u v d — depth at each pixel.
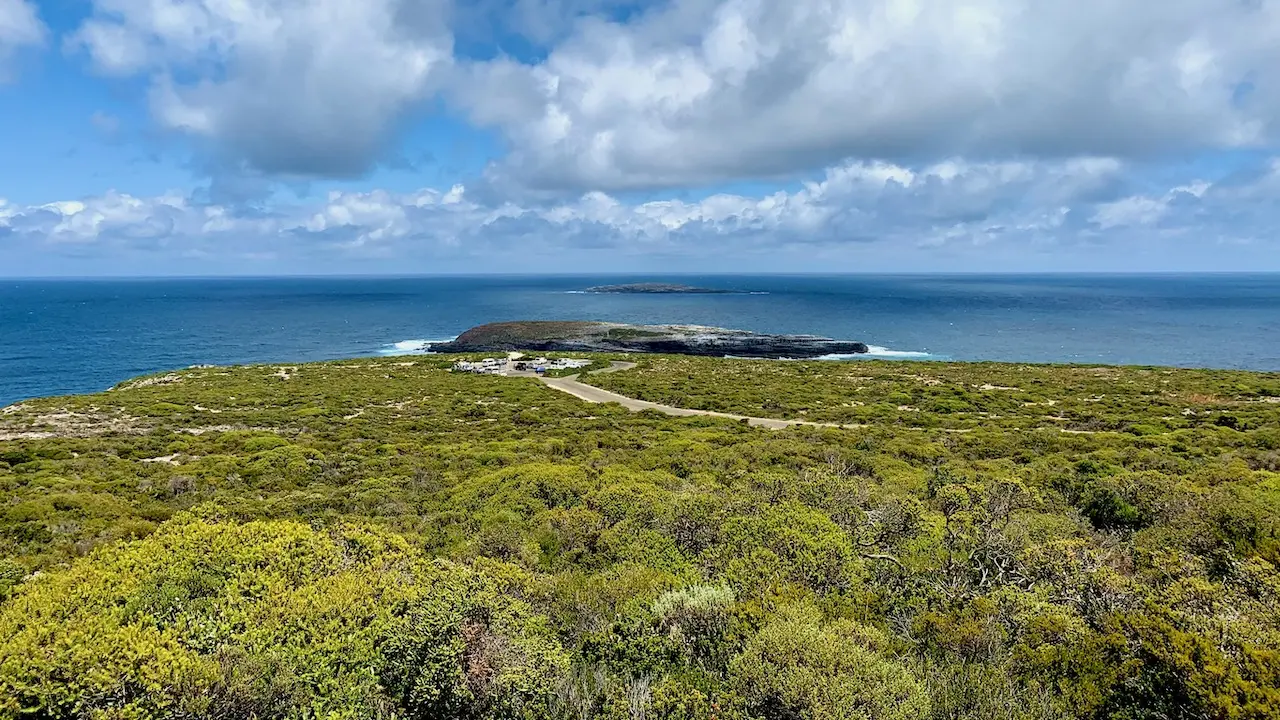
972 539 9.67
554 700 6.02
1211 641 5.80
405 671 5.84
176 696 5.00
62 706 4.92
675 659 6.87
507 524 12.91
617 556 10.30
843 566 8.99
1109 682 5.86
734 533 10.19
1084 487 14.38
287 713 5.23
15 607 6.09
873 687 5.57
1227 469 16.69
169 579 6.70
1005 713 5.53
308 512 16.09
